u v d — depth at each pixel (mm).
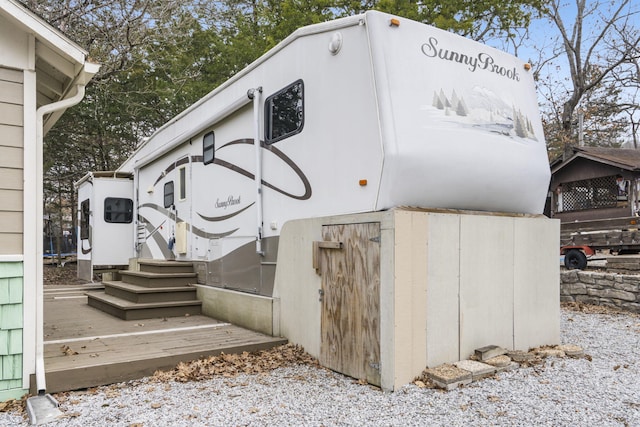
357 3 11680
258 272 5117
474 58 4168
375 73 3553
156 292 6113
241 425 2807
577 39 14469
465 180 3836
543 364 3953
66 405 3154
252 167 5207
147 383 3615
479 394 3244
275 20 13523
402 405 3074
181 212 7172
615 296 6945
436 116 3734
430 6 11328
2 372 3248
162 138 7836
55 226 22766
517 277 4234
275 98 4785
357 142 3701
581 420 2828
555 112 16875
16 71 3371
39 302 3389
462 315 3789
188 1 11258
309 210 4258
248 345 4324
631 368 3908
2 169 3299
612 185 11234
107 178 9734
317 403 3145
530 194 4434
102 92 12992
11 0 3160
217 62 14117
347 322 3732
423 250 3527
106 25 10430
